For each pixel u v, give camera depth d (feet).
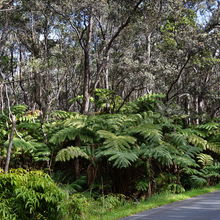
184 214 19.92
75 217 19.79
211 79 66.33
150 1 42.75
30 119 36.65
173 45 55.83
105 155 27.86
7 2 43.29
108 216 20.11
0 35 65.67
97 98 53.16
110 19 50.98
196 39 46.24
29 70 55.52
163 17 48.11
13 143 29.53
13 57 83.41
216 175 33.78
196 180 31.24
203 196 26.96
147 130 29.09
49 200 17.79
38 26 68.74
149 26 50.19
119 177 29.71
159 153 26.89
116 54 60.08
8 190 17.84
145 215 19.95
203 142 33.30
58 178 31.71
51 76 67.26
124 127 32.04
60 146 34.58
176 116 40.78
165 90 60.95
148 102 42.19
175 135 32.24
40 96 62.49
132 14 42.29
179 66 62.64
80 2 41.04
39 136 36.24
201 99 61.21
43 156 33.42
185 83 60.49
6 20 56.70
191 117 49.62
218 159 39.70
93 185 28.91
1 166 31.86
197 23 55.01
